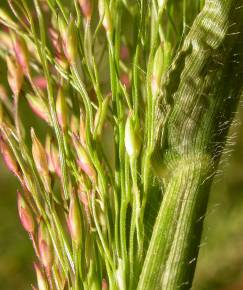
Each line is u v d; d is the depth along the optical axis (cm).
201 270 9
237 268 9
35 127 5
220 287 9
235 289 9
